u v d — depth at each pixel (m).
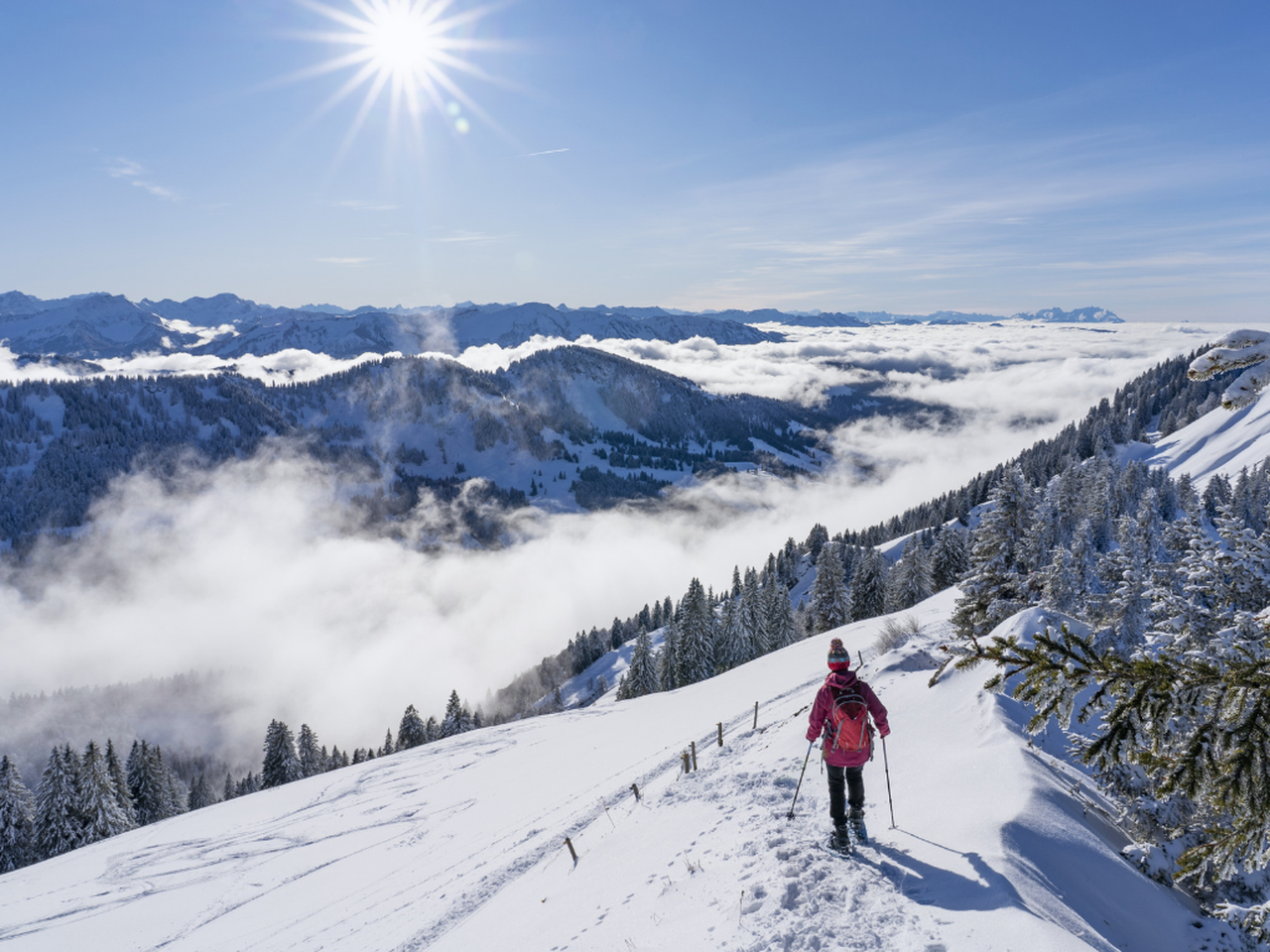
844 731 5.99
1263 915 4.77
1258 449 108.62
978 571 29.52
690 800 9.65
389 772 32.06
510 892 10.73
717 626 61.59
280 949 13.27
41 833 43.81
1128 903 5.36
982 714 8.83
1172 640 9.38
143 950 16.16
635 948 5.71
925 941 4.39
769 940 4.88
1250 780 3.51
